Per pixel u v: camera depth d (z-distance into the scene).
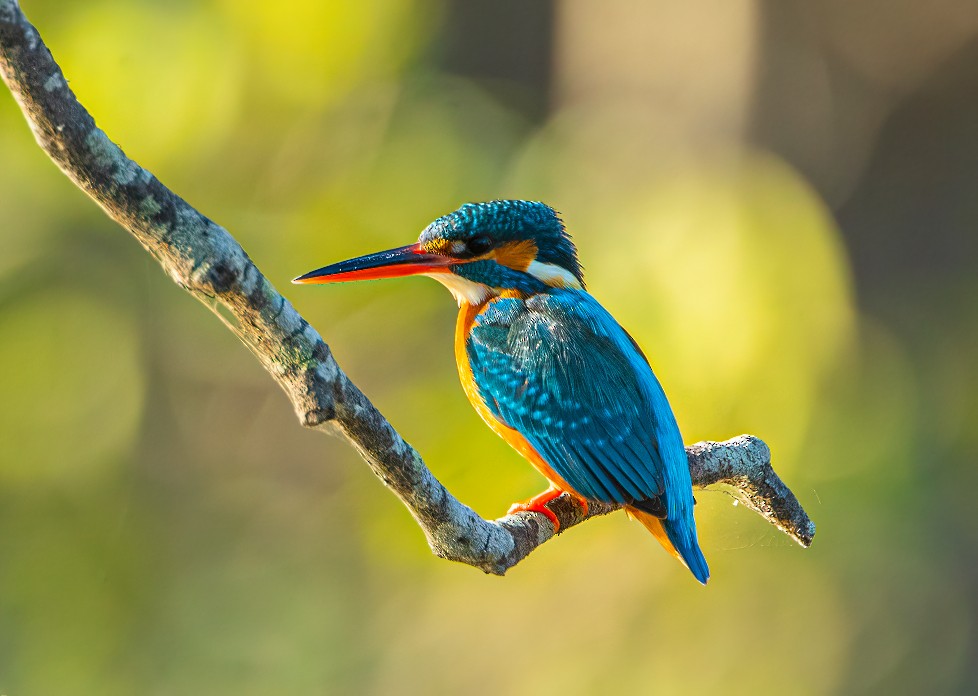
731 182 12.02
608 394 7.27
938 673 13.36
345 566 14.04
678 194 11.47
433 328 10.96
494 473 9.33
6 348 11.05
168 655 12.67
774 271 10.79
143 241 4.27
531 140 12.39
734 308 10.37
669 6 16.02
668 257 10.78
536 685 12.96
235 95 10.35
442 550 5.59
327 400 4.68
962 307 17.58
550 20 19.81
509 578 12.59
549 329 7.46
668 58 16.09
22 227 10.67
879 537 12.81
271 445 14.65
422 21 11.37
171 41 10.05
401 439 5.04
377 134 11.32
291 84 10.71
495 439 9.45
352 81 10.88
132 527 12.40
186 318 12.49
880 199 17.77
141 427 12.35
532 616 13.23
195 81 10.12
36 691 11.45
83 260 11.36
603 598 12.80
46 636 11.58
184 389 13.82
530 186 12.00
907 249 17.92
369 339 10.90
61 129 3.93
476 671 13.33
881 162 17.64
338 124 11.19
